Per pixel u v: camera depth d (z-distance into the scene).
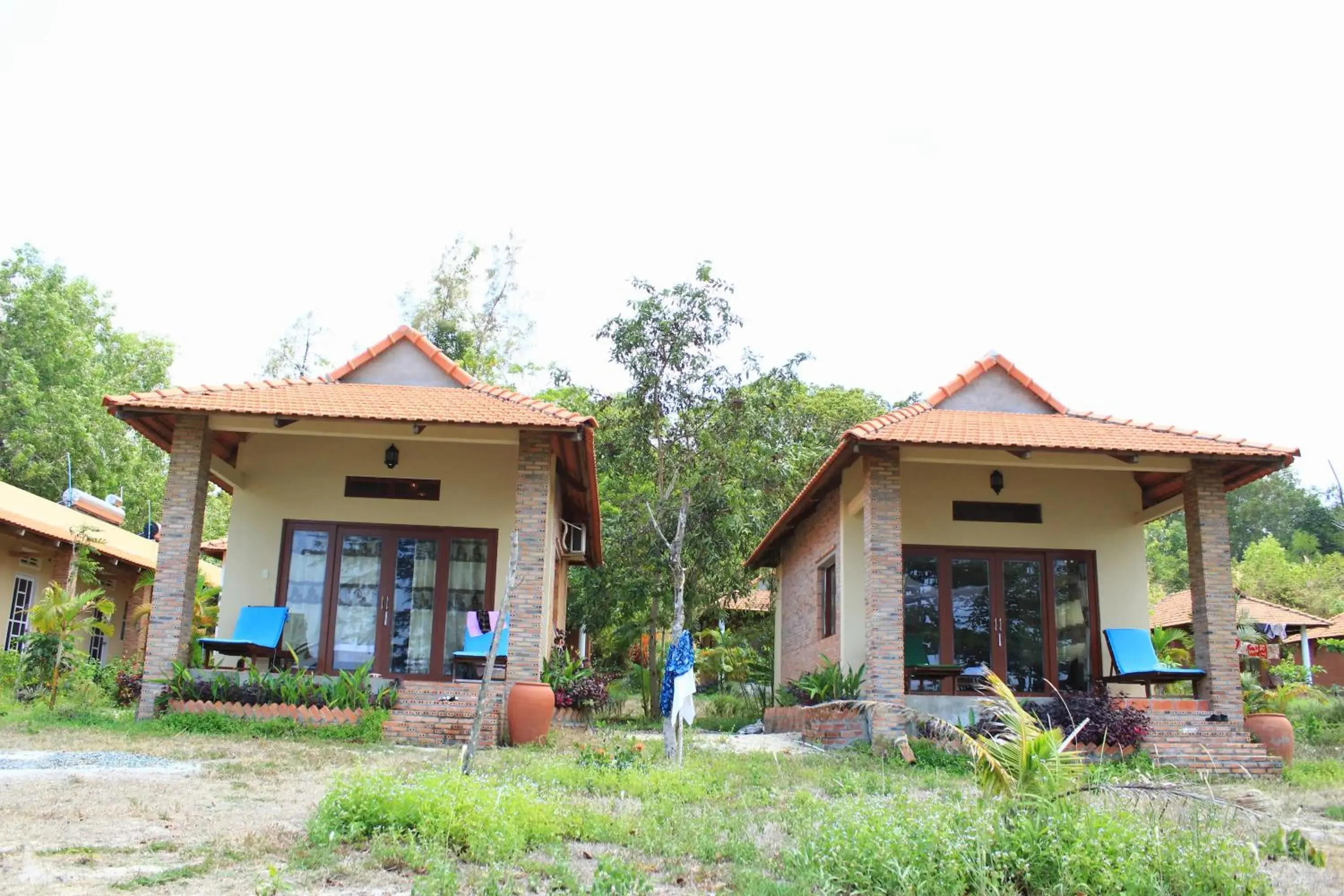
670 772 10.28
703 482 22.41
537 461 14.82
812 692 15.73
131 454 39.34
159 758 10.85
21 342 36.91
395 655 16.53
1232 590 14.87
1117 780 7.39
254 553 16.77
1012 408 17.00
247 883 5.66
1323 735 18.95
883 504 14.63
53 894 5.30
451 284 41.38
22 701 17.12
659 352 22.39
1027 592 17.25
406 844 6.55
